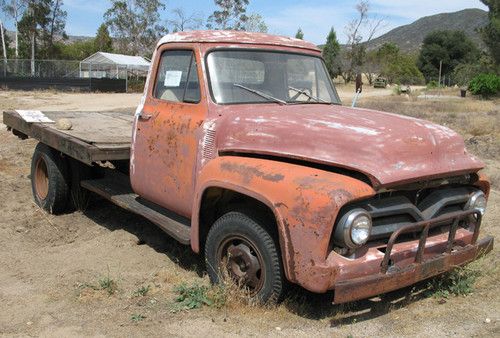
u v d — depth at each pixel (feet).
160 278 16.37
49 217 22.71
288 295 13.91
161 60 18.08
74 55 247.91
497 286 15.87
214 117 15.74
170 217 17.42
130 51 212.02
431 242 14.01
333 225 12.12
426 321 13.73
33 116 26.21
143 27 212.64
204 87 16.15
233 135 15.06
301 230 12.35
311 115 14.64
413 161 13.16
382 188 12.50
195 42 16.78
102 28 240.94
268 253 13.44
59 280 16.42
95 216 22.84
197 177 15.85
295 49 18.03
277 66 17.25
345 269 12.34
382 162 12.73
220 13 187.83
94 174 22.84
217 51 16.57
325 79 18.53
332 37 249.55
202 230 15.88
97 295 15.19
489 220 22.38
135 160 18.56
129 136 21.97
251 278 14.02
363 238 12.32
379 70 264.11
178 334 13.05
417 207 13.92
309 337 12.87
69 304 14.80
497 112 76.02
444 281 15.80
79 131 22.76
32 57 206.28
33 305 14.82
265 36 17.81
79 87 129.90
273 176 13.23
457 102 104.27
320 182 12.53
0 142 40.50
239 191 13.65
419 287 15.75
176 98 17.19
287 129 14.11
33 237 20.43
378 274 12.65
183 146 16.34
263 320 13.51
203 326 13.38
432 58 315.99
